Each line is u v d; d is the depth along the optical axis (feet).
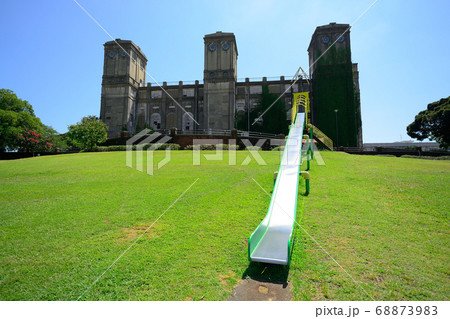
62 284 14.44
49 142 142.61
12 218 23.90
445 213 22.35
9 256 17.28
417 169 40.09
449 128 114.52
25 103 143.64
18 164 61.52
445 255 16.35
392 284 13.74
